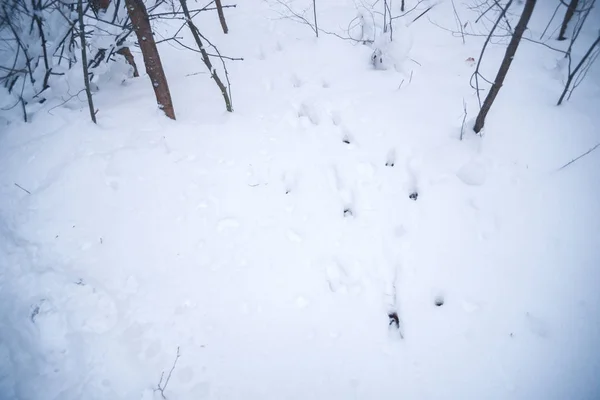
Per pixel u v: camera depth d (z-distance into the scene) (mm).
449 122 2719
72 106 2973
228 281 2150
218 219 2395
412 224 2256
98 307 2020
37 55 2779
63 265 2170
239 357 1911
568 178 2287
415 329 1926
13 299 2031
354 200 2445
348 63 3475
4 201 2432
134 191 2490
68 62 3318
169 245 2287
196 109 3139
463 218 2219
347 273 2158
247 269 2191
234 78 3518
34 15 2543
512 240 2111
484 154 2459
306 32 4020
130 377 1841
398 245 2191
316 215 2396
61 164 2572
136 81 3371
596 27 3223
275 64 3641
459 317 1918
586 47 3070
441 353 1840
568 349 1779
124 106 2988
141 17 2389
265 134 2869
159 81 2705
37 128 2793
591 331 1814
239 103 3193
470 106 2795
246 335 1974
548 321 1856
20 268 2152
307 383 1829
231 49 4016
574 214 2156
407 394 1761
